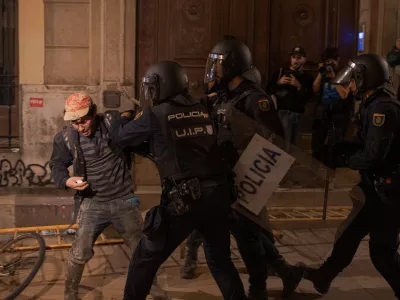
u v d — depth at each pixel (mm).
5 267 4707
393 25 7254
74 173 3879
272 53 7242
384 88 3764
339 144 4086
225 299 3453
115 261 5066
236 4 7035
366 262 5062
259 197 3689
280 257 4129
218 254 3434
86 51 6609
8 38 6910
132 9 6570
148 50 6965
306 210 4863
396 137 3652
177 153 3283
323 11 7277
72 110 3666
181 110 3365
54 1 6512
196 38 7016
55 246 4492
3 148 6809
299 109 6730
